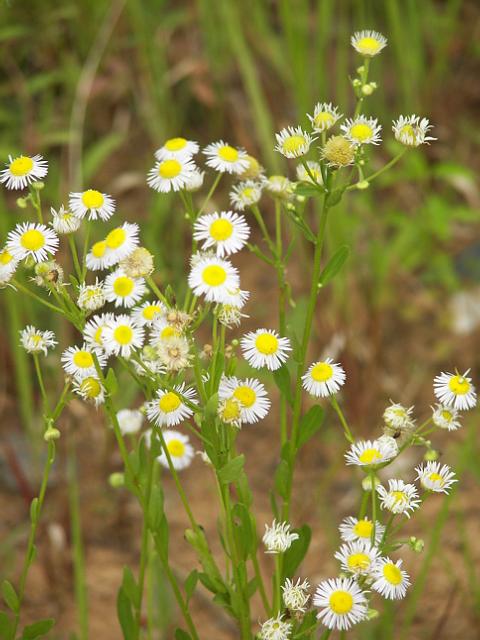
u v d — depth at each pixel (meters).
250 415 0.61
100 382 0.61
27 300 1.00
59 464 0.91
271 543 0.61
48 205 1.15
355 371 1.01
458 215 1.15
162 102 1.20
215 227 0.60
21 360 0.95
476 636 0.84
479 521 0.92
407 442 0.62
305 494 0.96
